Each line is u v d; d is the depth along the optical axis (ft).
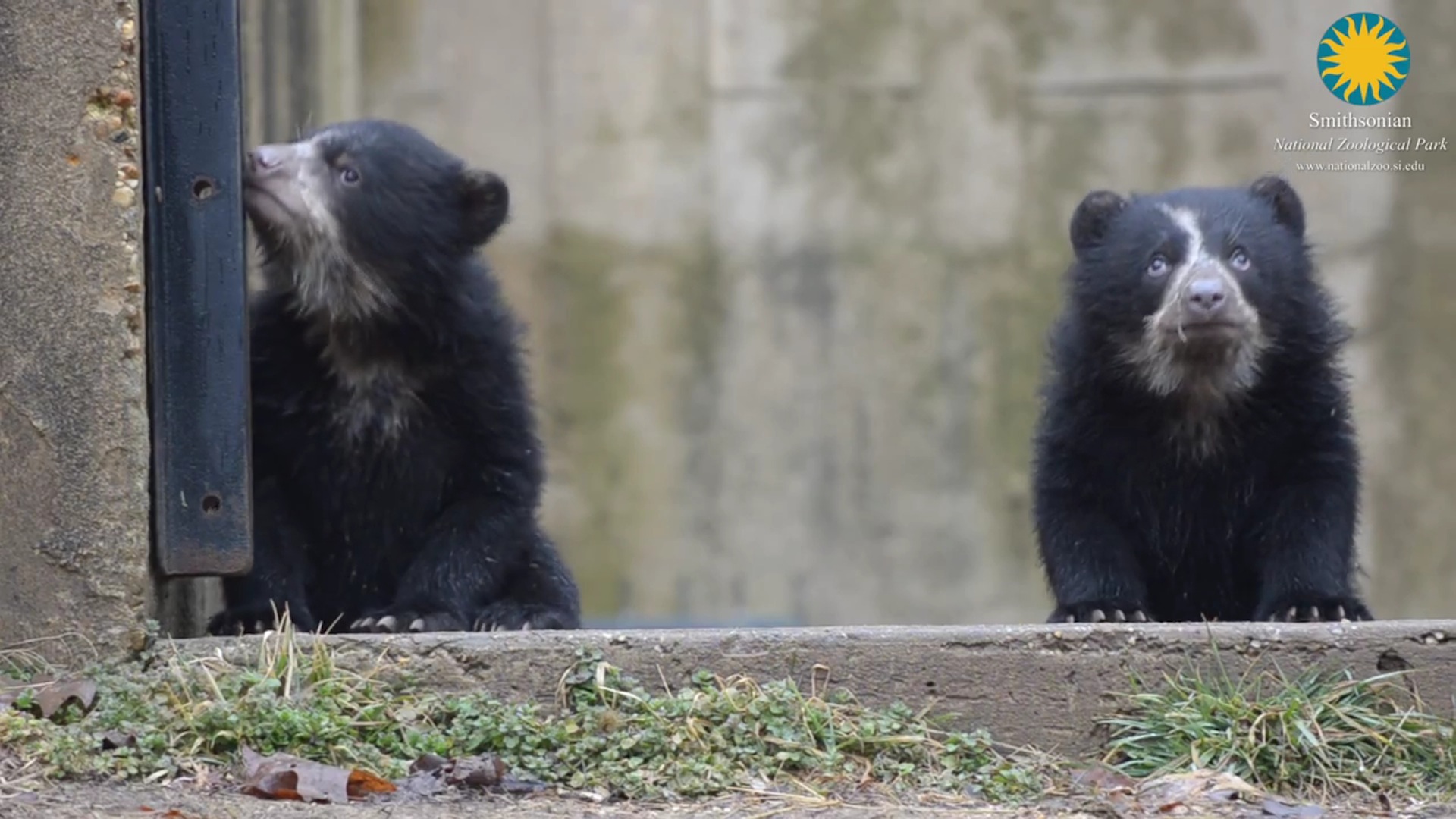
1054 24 86.53
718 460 86.17
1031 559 85.87
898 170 86.48
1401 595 84.53
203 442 32.58
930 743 30.45
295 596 35.83
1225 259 38.81
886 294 86.28
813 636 31.45
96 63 31.50
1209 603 40.29
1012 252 86.33
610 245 86.12
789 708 30.22
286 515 37.01
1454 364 84.48
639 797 28.60
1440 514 84.48
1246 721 30.50
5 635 31.48
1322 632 31.50
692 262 86.22
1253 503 39.29
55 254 31.53
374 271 37.58
